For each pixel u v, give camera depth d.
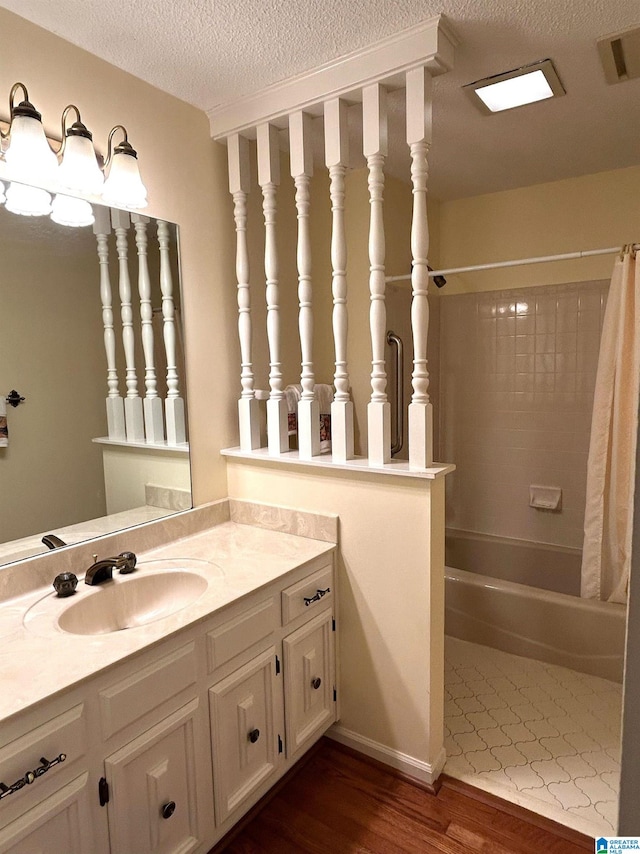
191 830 1.35
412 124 1.59
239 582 1.53
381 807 1.67
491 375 3.18
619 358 2.25
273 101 1.84
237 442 2.20
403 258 2.87
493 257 3.11
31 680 1.06
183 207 1.93
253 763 1.54
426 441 1.67
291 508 1.97
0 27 1.41
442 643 1.80
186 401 1.98
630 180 2.68
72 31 1.52
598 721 2.04
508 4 1.42
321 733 1.84
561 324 2.93
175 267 1.91
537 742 1.93
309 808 1.68
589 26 1.52
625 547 2.29
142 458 1.83
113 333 1.73
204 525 2.03
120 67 1.71
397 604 1.77
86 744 1.10
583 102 1.96
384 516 1.76
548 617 2.41
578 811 1.63
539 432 3.06
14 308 1.49
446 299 3.30
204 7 1.42
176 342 1.93
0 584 1.42
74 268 1.61
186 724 1.32
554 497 3.02
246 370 2.07
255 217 2.24
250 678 1.51
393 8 1.44
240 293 2.05
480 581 2.58
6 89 1.43
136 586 1.58
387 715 1.83
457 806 1.67
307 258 1.89
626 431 2.27
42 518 1.56
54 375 1.58
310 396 1.92
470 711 2.11
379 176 1.69
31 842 1.00
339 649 1.92
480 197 3.12
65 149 1.41
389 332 2.68
